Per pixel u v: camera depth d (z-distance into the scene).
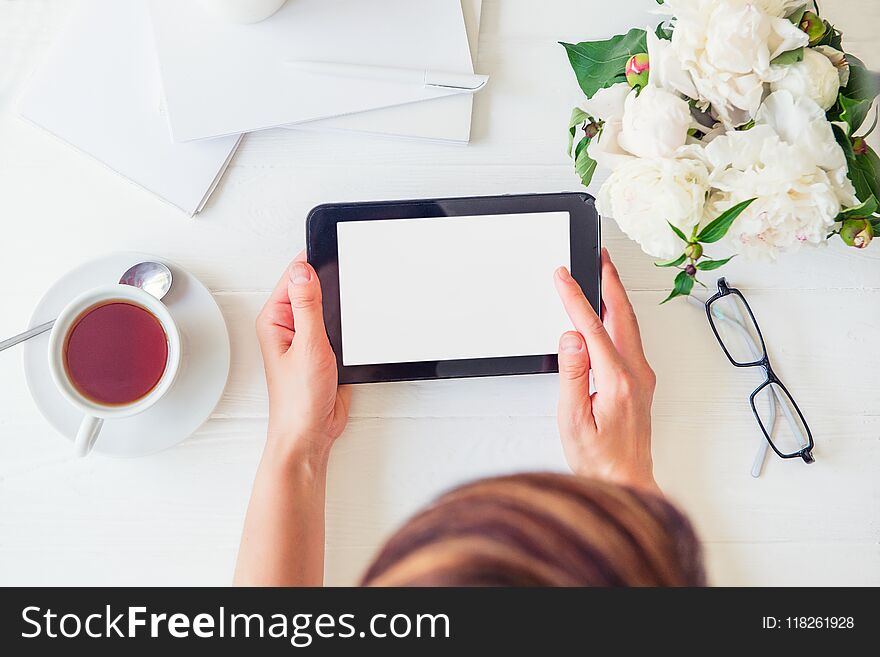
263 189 0.66
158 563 0.65
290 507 0.60
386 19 0.63
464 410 0.67
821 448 0.68
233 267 0.66
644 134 0.51
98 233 0.65
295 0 0.63
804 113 0.48
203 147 0.64
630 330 0.64
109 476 0.65
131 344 0.59
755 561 0.67
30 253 0.65
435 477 0.66
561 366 0.59
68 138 0.63
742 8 0.47
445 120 0.65
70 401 0.56
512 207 0.61
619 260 0.67
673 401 0.68
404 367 0.62
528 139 0.67
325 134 0.66
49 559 0.65
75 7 0.64
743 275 0.68
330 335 0.61
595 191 0.67
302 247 0.66
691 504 0.67
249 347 0.66
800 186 0.48
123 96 0.63
